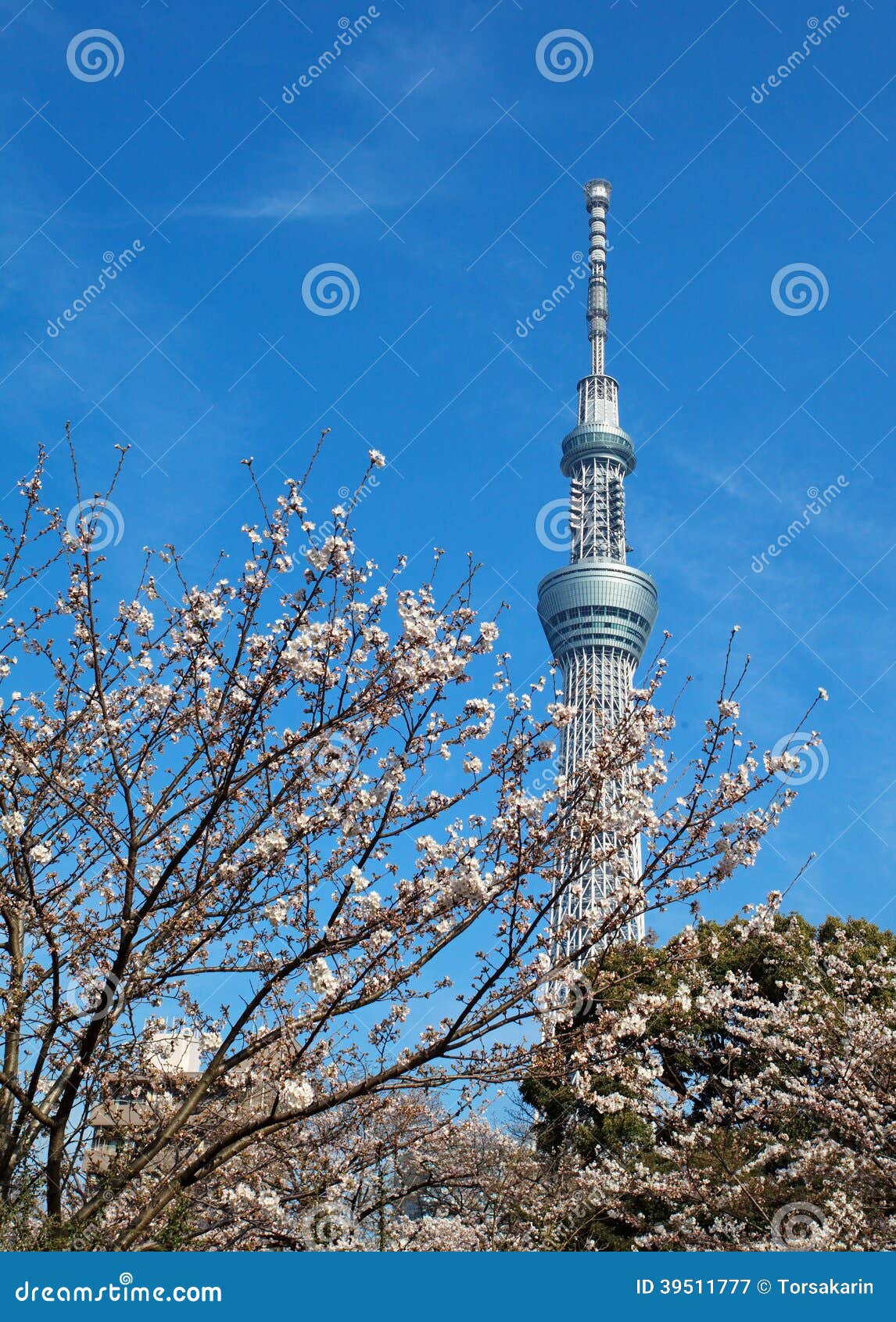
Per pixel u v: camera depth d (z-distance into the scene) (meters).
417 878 10.41
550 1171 22.53
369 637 10.64
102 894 12.23
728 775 10.47
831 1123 20.20
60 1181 10.70
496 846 10.35
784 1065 22.36
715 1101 21.22
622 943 10.74
